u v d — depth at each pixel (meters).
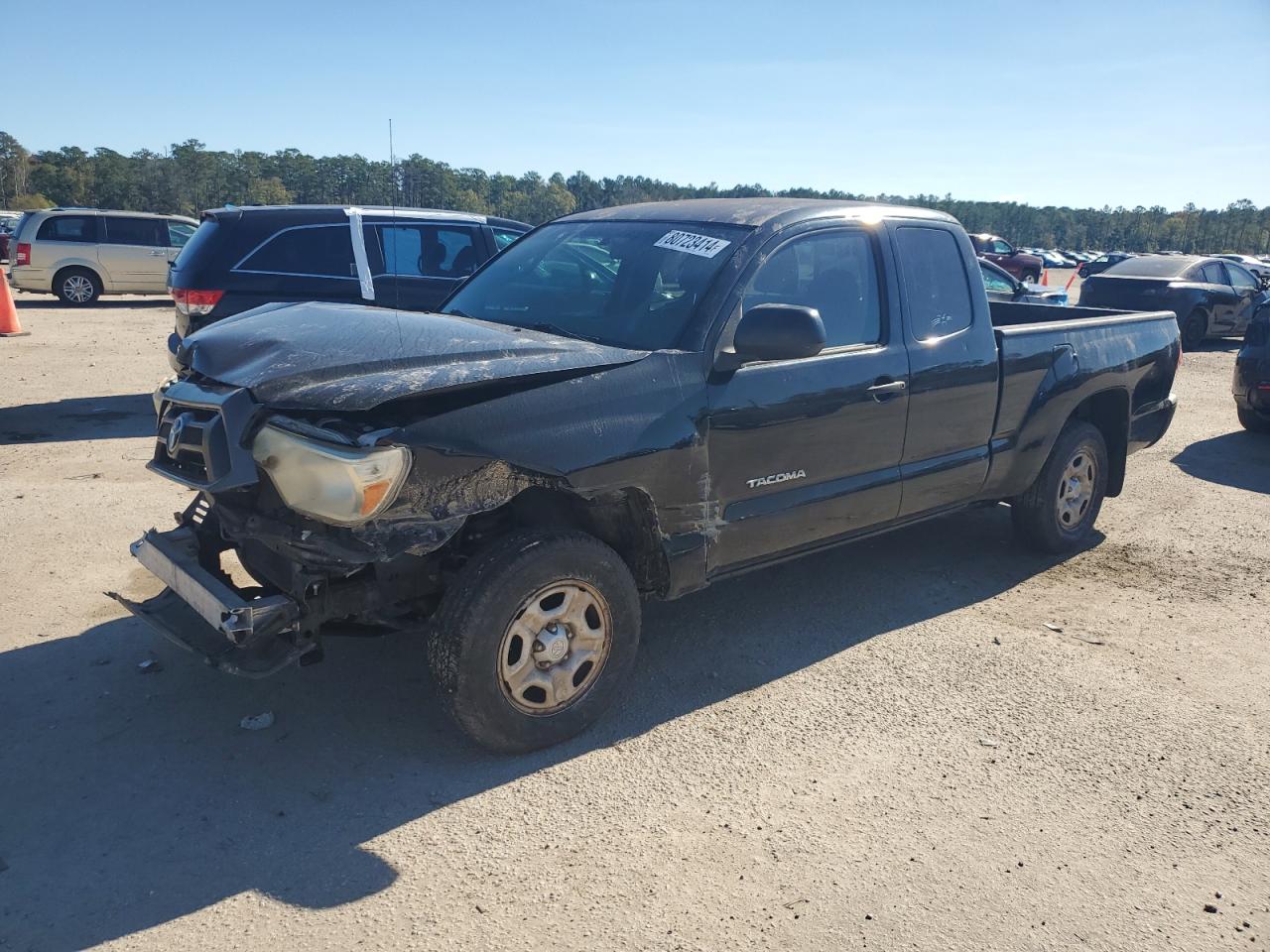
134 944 2.59
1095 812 3.38
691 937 2.70
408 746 3.61
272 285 8.43
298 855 2.98
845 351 4.38
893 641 4.71
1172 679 4.41
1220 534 6.54
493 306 4.55
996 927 2.79
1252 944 2.77
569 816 3.22
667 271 4.15
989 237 34.44
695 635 4.70
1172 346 6.39
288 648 3.29
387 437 3.04
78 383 10.77
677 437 3.69
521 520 3.75
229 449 3.22
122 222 20.06
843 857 3.07
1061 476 5.69
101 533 5.68
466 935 2.67
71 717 3.71
